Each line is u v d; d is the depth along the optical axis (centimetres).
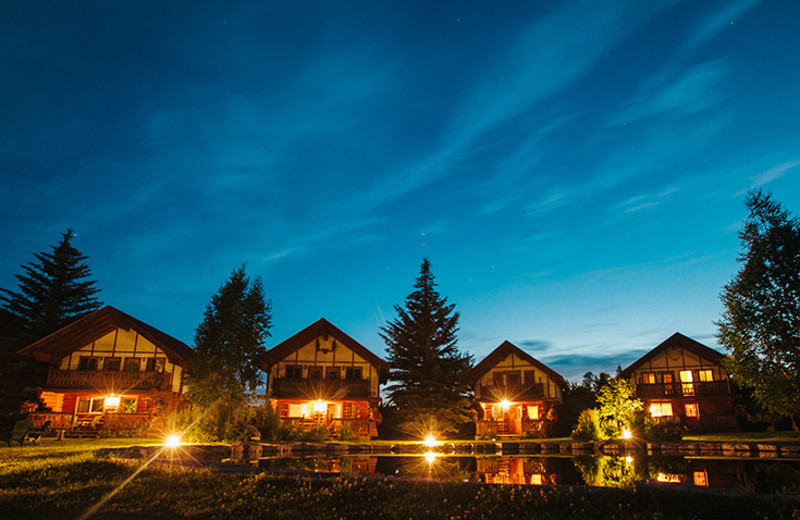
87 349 3003
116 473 945
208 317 2369
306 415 3225
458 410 3016
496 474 1453
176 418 2241
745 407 3366
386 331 3288
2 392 3253
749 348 2173
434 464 1752
